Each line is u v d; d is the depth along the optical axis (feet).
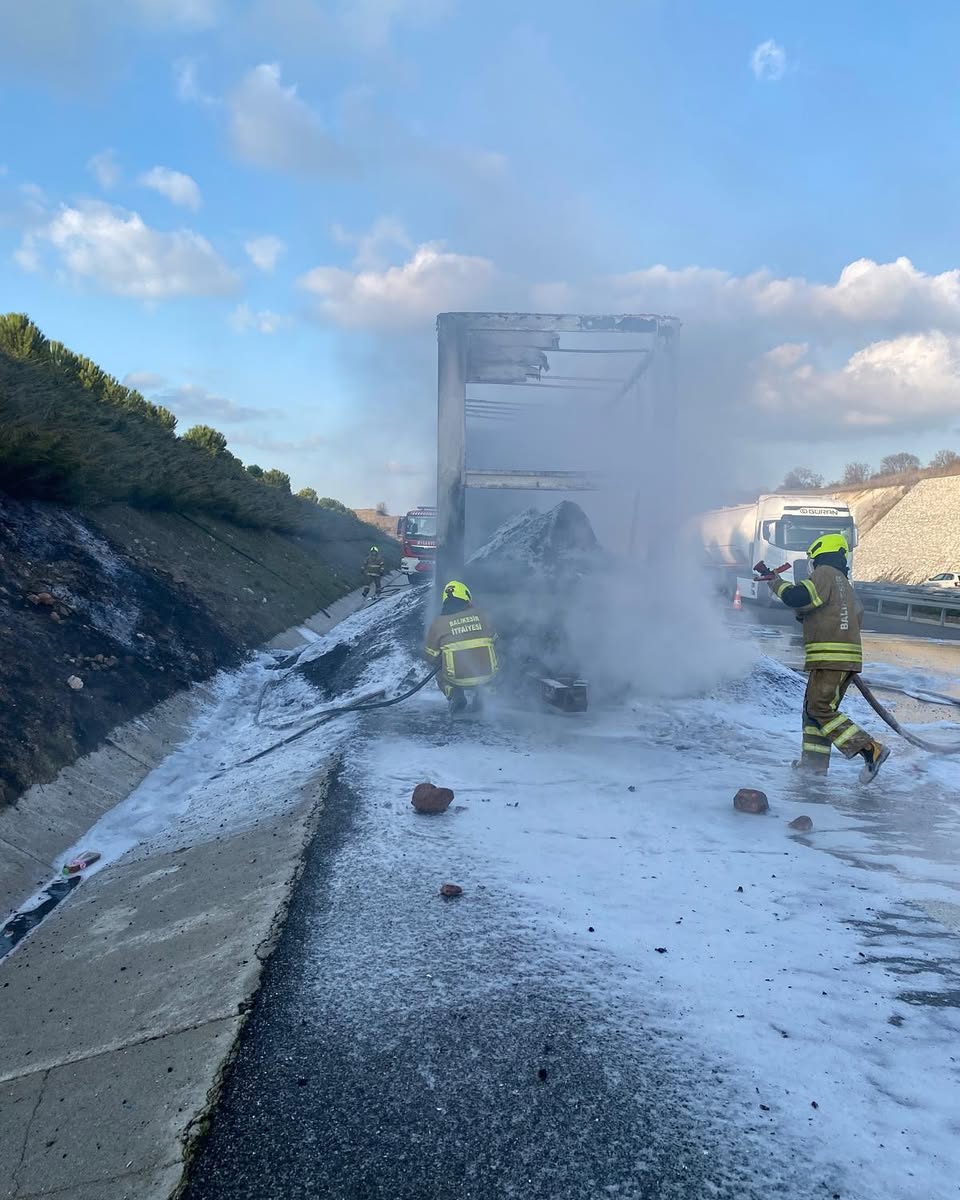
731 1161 8.32
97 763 25.77
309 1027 10.70
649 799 20.11
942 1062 9.91
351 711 30.42
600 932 13.11
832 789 21.38
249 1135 8.82
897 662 50.93
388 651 37.73
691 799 20.20
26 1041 12.21
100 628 35.01
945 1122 8.87
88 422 54.85
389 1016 10.89
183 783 27.35
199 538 63.98
